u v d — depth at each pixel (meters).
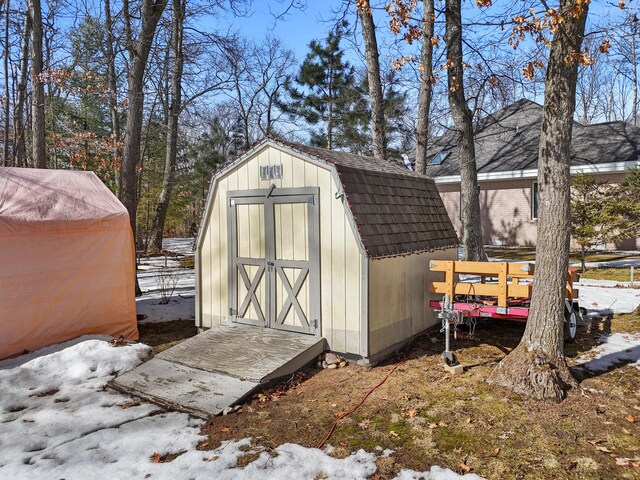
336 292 6.09
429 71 11.12
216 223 7.38
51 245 6.63
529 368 4.87
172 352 6.17
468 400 4.76
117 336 7.32
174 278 13.21
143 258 18.48
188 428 4.34
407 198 7.31
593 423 4.19
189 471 3.56
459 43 10.59
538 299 4.96
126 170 10.30
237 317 7.14
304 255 6.37
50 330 6.64
